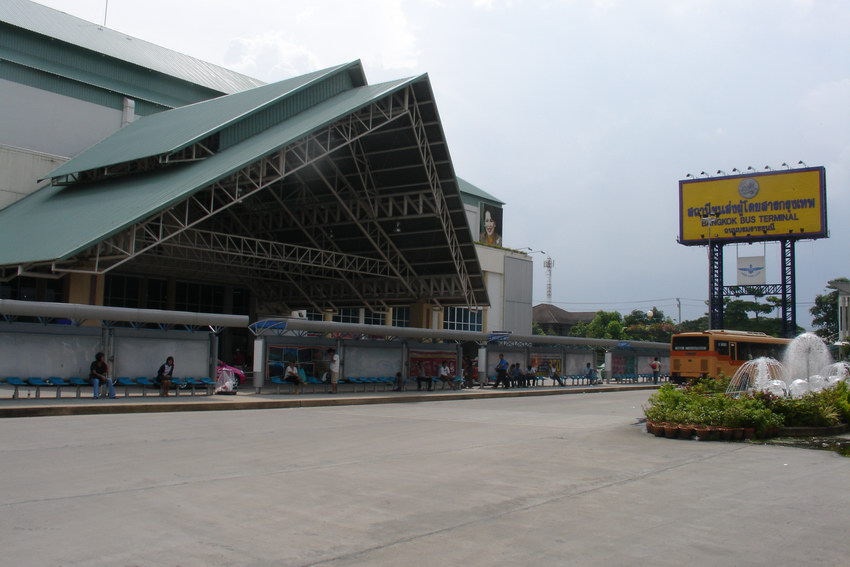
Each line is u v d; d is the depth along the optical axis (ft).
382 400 94.84
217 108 123.85
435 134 121.19
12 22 139.23
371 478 34.73
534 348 146.51
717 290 208.64
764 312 296.51
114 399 76.69
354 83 129.29
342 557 21.86
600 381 169.48
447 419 67.41
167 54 180.45
